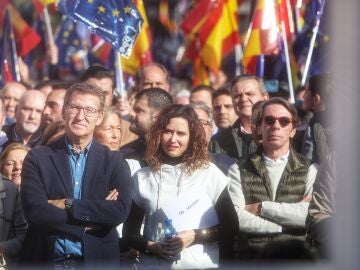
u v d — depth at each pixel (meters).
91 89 12.47
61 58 28.44
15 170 14.76
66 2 18.14
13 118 20.98
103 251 12.14
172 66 33.88
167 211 12.90
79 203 12.01
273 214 13.46
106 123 14.73
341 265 8.72
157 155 13.20
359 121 9.23
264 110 13.93
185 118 13.18
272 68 20.98
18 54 24.81
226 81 25.86
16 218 13.26
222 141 16.42
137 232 13.11
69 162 12.33
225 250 12.91
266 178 13.80
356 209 8.88
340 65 9.28
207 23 22.75
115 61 23.16
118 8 18.28
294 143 16.78
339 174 9.16
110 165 12.38
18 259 12.52
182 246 12.73
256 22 20.02
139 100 15.91
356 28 9.12
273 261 8.34
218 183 13.05
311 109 16.27
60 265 12.03
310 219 12.32
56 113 17.36
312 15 21.00
